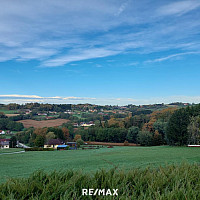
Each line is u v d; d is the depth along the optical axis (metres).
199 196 4.84
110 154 50.38
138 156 40.38
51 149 75.94
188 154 41.06
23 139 131.75
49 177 5.89
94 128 122.69
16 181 5.44
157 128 100.81
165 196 4.72
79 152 64.12
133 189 5.38
